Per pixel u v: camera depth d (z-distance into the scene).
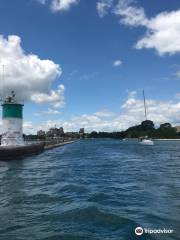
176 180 24.72
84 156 56.12
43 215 13.59
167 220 12.95
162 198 17.50
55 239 10.62
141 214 13.90
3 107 47.97
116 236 10.90
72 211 14.14
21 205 15.54
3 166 35.16
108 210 14.45
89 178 25.73
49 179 24.83
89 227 11.95
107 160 46.44
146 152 72.38
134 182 23.58
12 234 11.16
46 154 61.69
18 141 48.47
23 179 24.78
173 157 54.62
